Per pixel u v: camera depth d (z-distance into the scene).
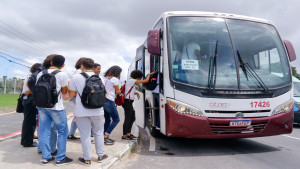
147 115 8.08
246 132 5.63
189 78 5.67
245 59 6.02
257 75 5.90
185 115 5.45
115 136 7.01
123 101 6.46
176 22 6.28
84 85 4.45
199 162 5.15
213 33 6.21
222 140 7.44
